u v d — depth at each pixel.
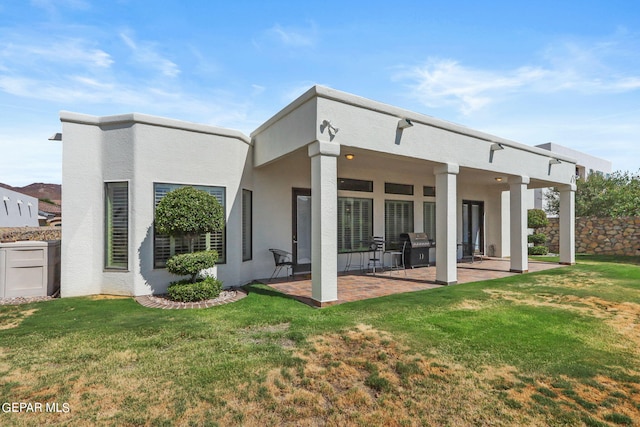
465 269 9.89
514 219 9.30
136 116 6.41
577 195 16.38
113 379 3.04
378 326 4.45
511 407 2.58
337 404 2.64
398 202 10.68
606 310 5.24
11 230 12.62
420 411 2.54
